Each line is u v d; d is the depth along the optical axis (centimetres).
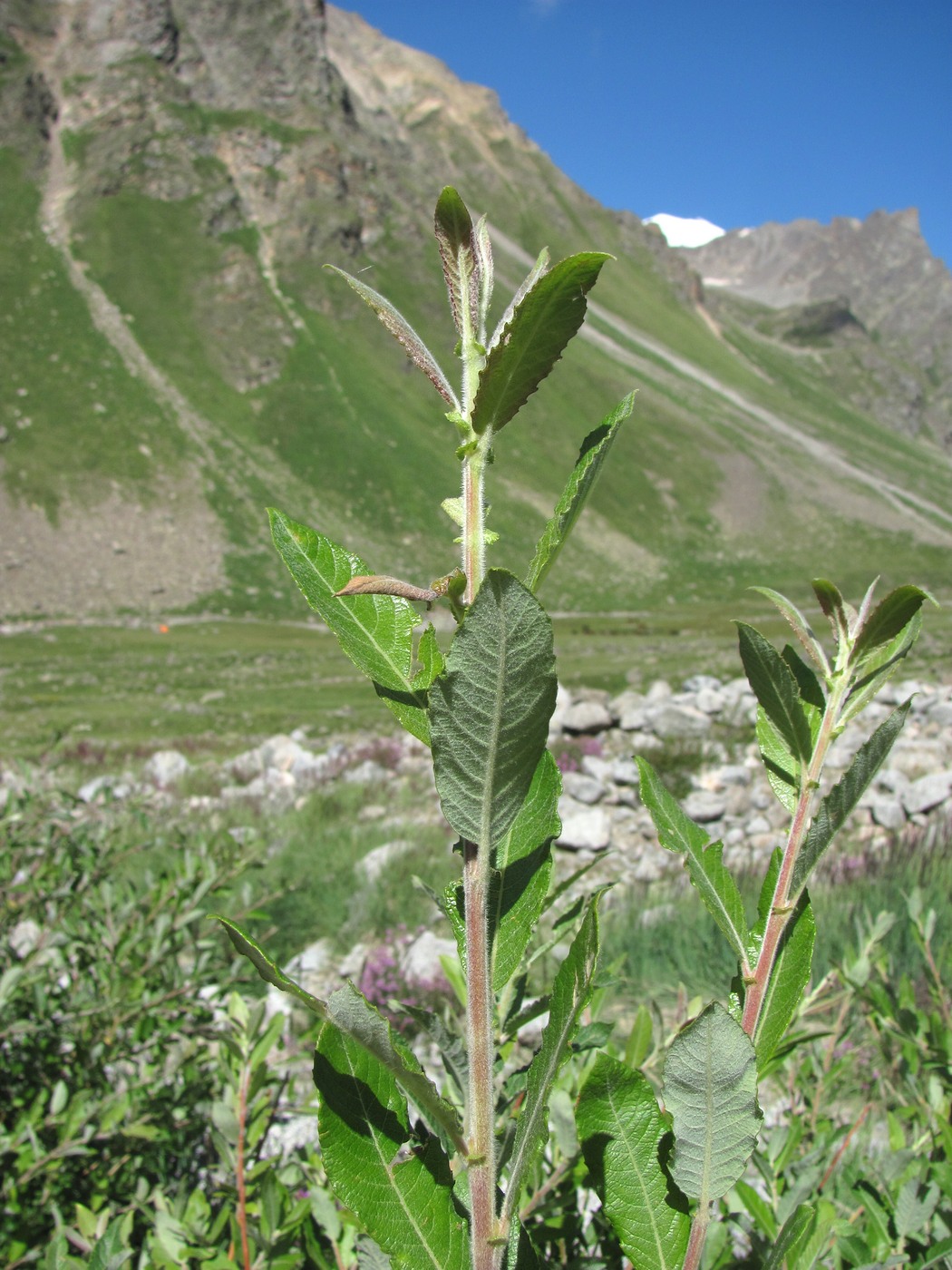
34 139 11644
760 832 1007
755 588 97
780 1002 94
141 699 3738
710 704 1584
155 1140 272
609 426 76
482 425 76
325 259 12044
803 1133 219
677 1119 81
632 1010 558
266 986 564
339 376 10775
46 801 383
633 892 803
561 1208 145
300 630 7038
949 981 310
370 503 9438
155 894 348
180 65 12825
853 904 634
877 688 92
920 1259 142
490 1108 76
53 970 332
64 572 7475
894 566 12175
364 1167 81
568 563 10456
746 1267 127
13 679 4491
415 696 85
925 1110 215
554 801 91
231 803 1273
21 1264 214
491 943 88
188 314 10712
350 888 813
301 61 13675
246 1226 172
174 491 8619
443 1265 80
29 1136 238
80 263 10750
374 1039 70
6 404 8850
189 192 11794
